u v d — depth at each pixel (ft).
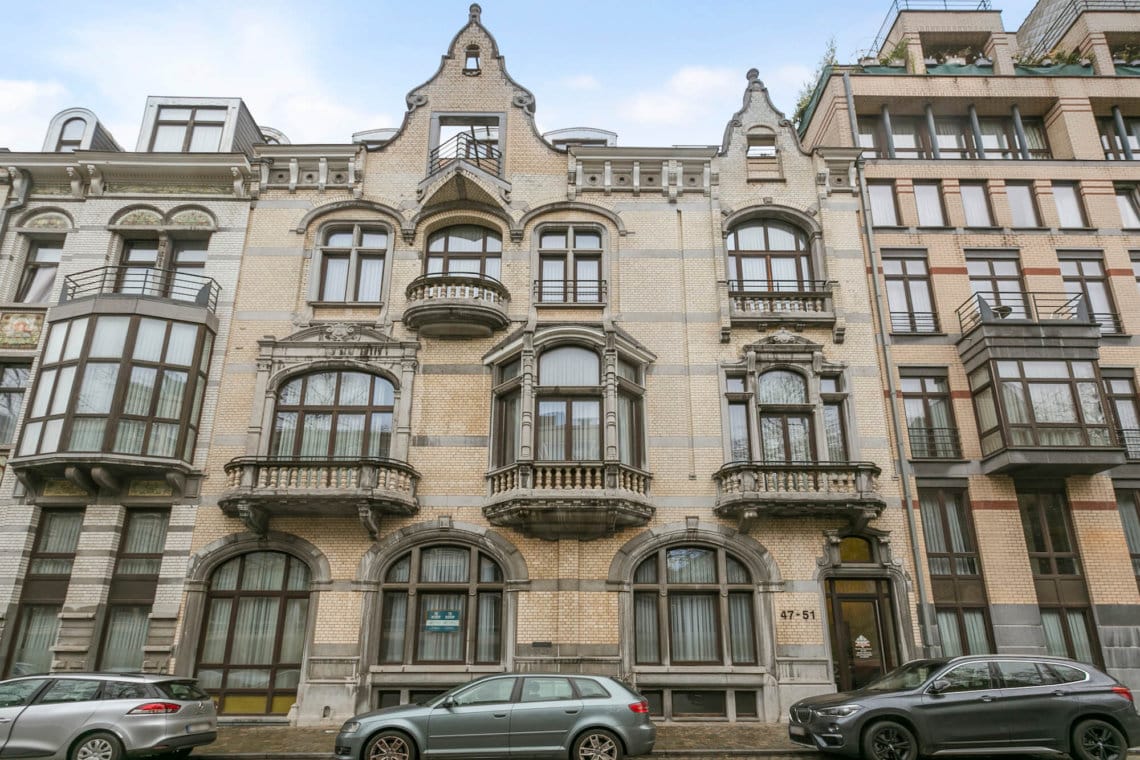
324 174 57.93
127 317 49.73
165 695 32.71
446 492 49.24
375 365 51.96
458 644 47.09
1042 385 50.62
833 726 32.22
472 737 30.96
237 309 54.03
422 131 59.52
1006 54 66.54
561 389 49.90
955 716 31.94
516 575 47.34
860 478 47.75
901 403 53.42
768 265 56.70
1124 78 63.93
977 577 49.32
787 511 47.75
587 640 46.06
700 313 54.29
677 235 56.75
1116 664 47.42
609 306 54.44
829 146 61.36
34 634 47.03
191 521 48.26
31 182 58.59
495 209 57.00
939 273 57.31
